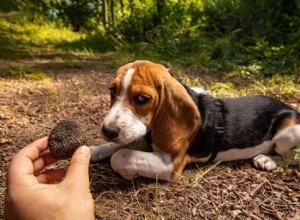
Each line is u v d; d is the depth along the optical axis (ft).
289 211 1.23
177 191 1.30
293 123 1.52
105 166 1.45
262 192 1.33
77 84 2.77
